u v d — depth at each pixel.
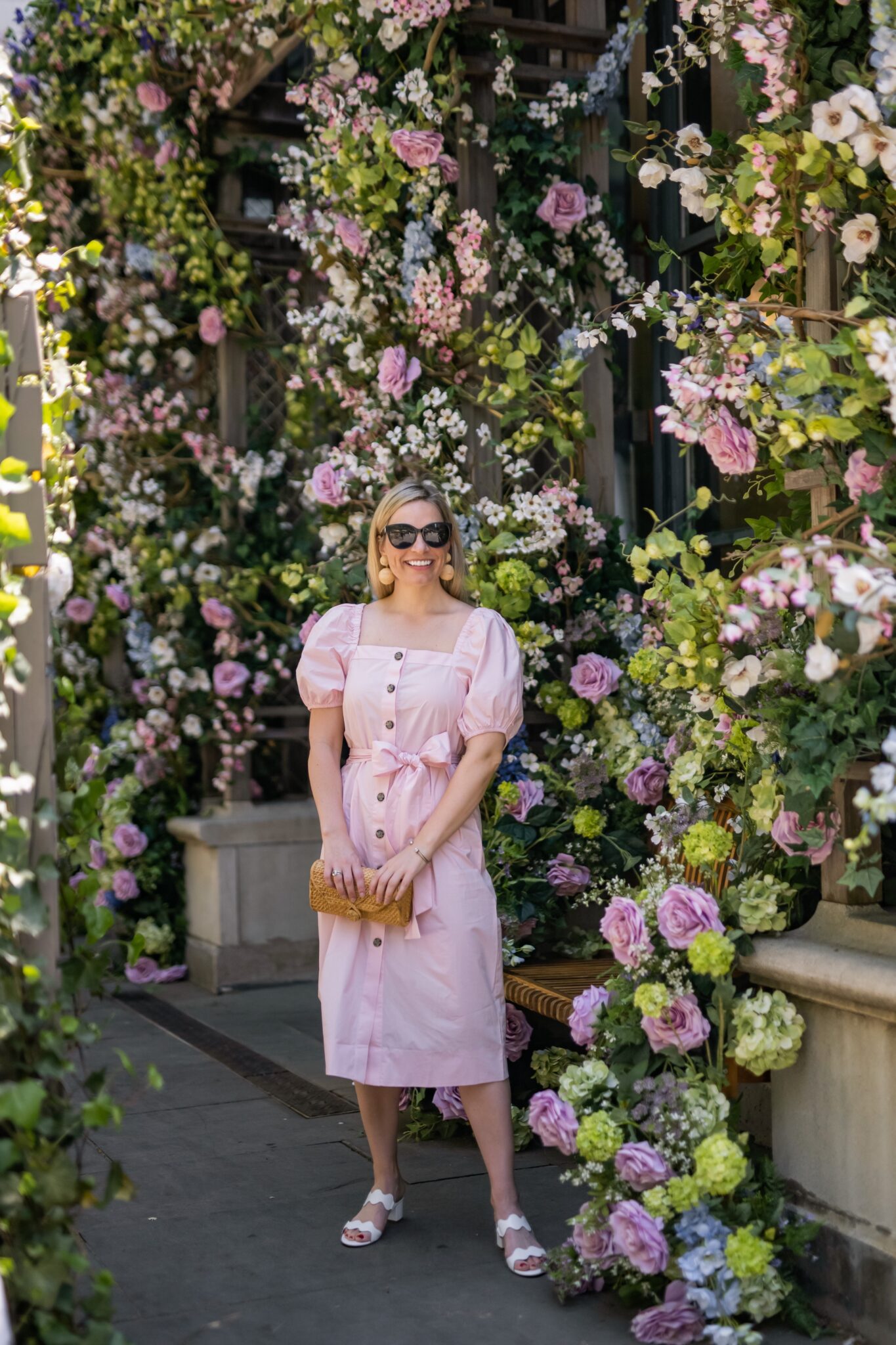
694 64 3.04
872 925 2.46
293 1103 3.97
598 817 3.73
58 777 2.41
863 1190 2.42
